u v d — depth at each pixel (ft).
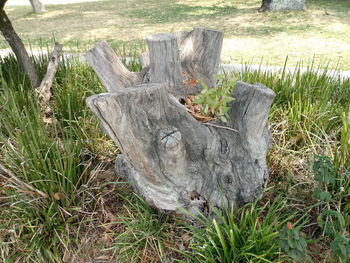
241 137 6.48
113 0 42.50
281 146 8.68
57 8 39.17
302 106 9.51
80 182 7.73
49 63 11.56
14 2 51.57
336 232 6.14
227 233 5.83
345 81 10.78
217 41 7.89
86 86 11.21
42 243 6.73
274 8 28.27
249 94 6.18
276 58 17.85
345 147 7.54
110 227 7.18
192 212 6.70
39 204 7.06
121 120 5.41
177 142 5.66
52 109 9.89
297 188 7.38
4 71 11.79
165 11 31.99
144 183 6.56
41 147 7.44
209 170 6.61
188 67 7.82
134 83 7.76
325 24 24.47
